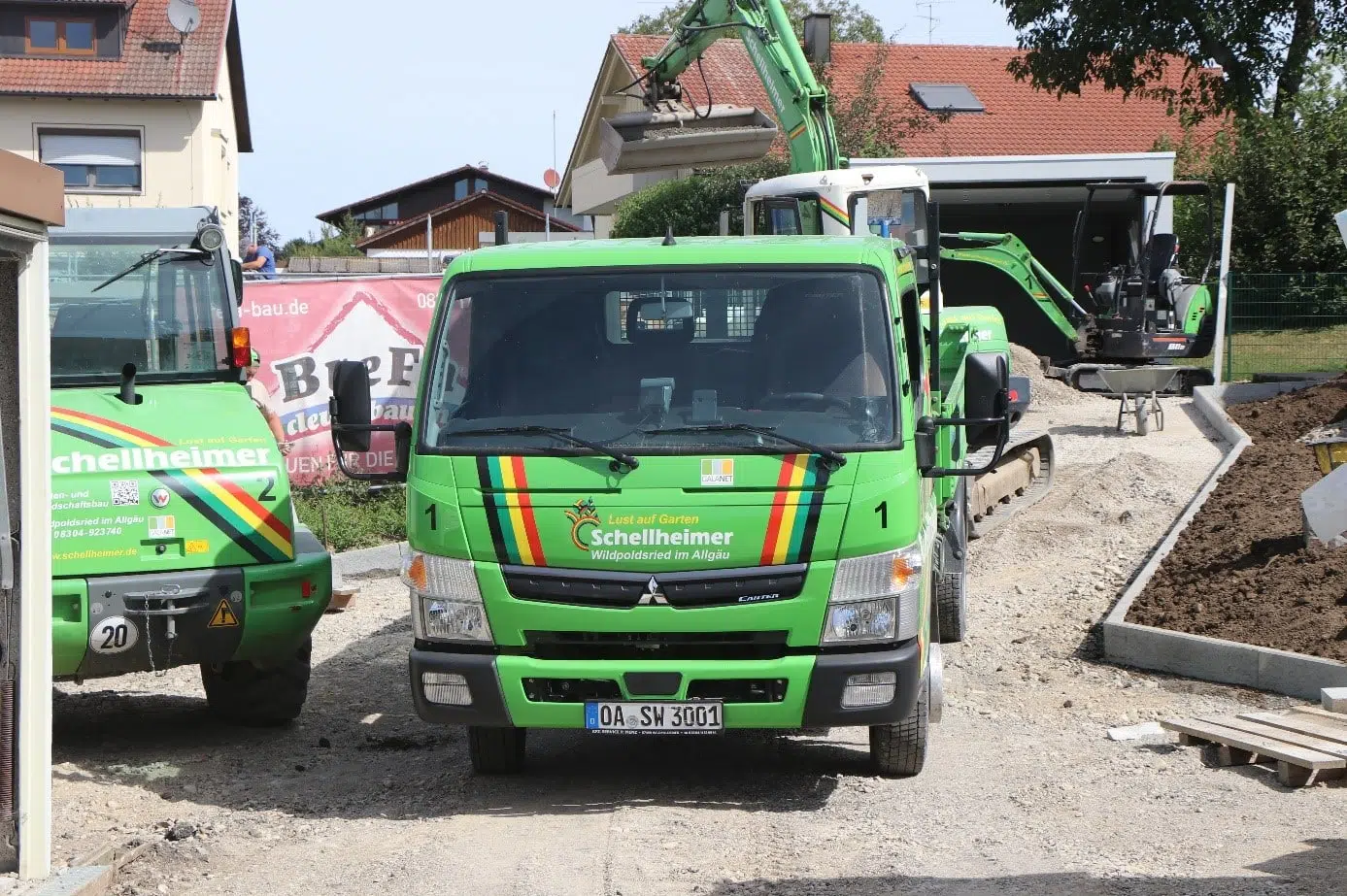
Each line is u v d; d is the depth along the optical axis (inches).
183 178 1348.4
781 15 650.8
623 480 262.2
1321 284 910.4
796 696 261.7
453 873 237.5
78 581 298.4
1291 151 1223.5
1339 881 219.3
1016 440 569.0
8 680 221.0
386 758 324.8
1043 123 1546.5
